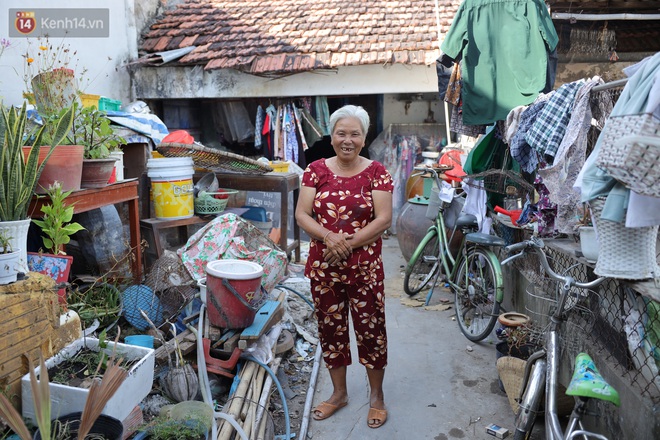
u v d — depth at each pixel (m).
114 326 3.73
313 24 8.28
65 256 3.27
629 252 2.27
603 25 6.57
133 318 3.73
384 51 7.30
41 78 3.93
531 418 2.57
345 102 9.05
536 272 3.98
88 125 4.02
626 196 2.10
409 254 6.17
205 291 3.67
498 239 4.18
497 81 4.79
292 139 7.92
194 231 5.80
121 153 4.38
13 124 2.96
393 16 8.42
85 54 6.66
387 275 6.29
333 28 8.12
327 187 3.00
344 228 2.96
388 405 3.42
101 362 2.69
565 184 3.17
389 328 4.69
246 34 8.10
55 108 3.89
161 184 4.80
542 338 3.09
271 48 7.52
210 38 8.06
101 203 3.92
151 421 2.75
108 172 3.87
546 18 4.76
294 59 7.31
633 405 2.29
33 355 2.65
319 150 9.37
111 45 7.24
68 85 4.02
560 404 3.01
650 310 2.35
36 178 2.99
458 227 4.96
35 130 3.65
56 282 3.19
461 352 4.18
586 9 6.39
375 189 2.98
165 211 4.84
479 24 4.77
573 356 2.91
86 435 2.19
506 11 4.72
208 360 3.32
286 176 5.72
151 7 8.68
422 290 5.71
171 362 3.28
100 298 3.77
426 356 4.11
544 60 4.66
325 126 8.09
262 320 3.57
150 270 4.15
